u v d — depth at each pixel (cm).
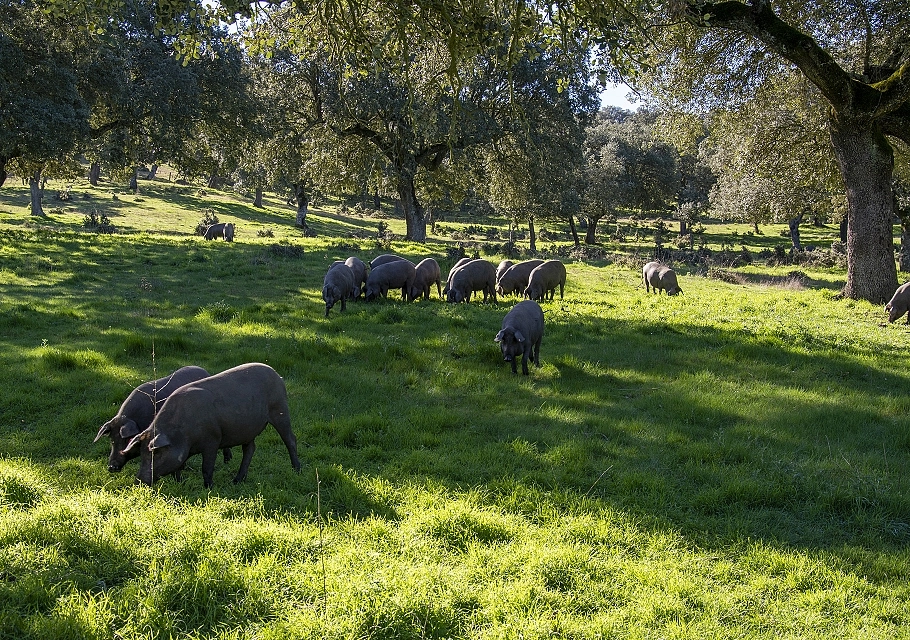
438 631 472
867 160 2364
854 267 2475
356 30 923
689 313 2025
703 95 2770
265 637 450
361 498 714
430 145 4038
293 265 2672
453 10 913
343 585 509
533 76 3600
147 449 685
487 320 1706
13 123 2784
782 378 1306
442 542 614
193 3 834
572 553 598
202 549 548
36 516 580
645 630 491
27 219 4356
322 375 1175
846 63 2722
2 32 2727
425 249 3597
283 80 4084
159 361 1217
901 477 827
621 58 911
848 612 547
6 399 977
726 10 2098
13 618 444
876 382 1291
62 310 1578
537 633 473
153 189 7138
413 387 1164
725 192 4278
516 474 812
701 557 632
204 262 2650
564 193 5278
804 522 732
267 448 869
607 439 959
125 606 468
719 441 945
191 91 3428
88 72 3167
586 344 1523
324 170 4231
